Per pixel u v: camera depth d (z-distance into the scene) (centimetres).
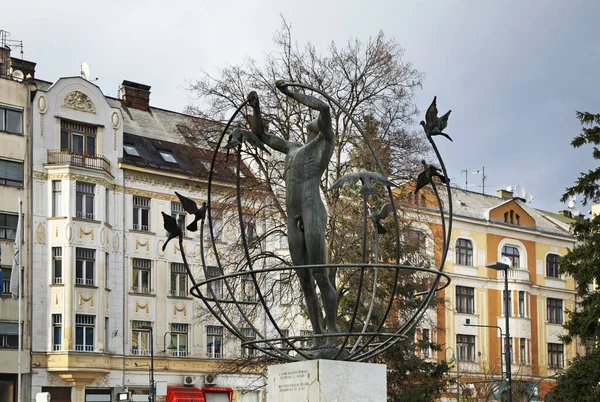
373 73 3350
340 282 3216
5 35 5194
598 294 3744
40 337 4722
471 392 5519
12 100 4772
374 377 1001
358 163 3234
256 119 1116
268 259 3584
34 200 4778
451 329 6444
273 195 3297
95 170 4897
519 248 7075
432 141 1081
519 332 6825
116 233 5053
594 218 3881
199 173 3906
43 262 4772
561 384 3716
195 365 5272
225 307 3500
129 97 5797
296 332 3984
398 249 1077
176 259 5281
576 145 3972
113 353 4944
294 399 1008
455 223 6681
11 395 4594
